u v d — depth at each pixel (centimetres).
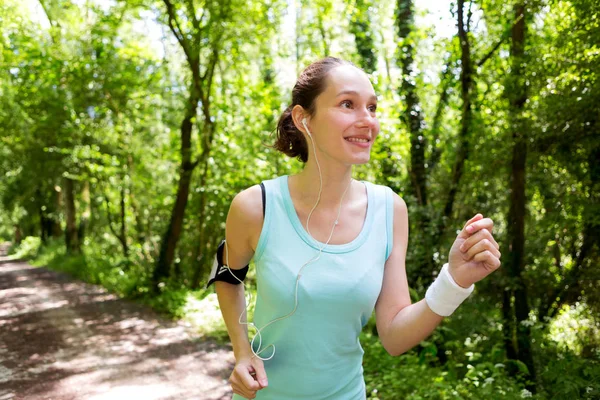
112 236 2241
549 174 658
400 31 820
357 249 150
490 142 629
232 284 168
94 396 580
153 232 1496
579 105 527
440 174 763
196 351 761
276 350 154
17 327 950
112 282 1455
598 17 500
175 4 1022
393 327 148
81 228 2312
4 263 2742
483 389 470
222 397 577
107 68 1270
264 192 154
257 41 1055
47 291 1457
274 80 1159
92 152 1407
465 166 697
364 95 148
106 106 1384
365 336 658
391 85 863
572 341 671
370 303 151
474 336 675
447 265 135
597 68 510
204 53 1111
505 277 628
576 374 486
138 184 1403
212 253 1300
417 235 734
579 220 623
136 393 589
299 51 1092
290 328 149
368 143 149
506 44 680
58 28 1265
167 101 1338
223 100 1159
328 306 146
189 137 1195
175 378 640
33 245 3247
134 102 1410
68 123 1445
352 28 927
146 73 1338
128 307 1132
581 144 570
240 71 1134
